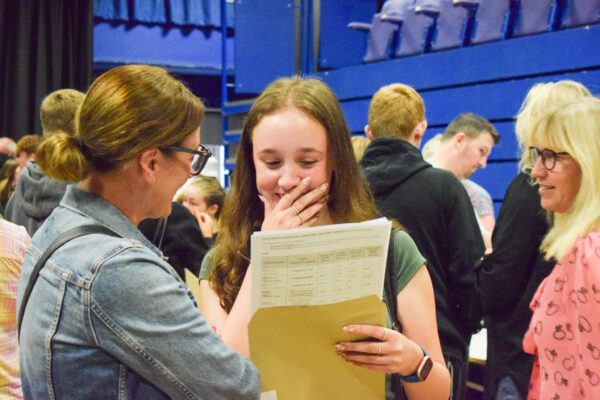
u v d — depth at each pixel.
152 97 1.15
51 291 1.11
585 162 1.66
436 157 3.60
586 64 4.03
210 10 7.74
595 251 1.59
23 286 1.17
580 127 1.68
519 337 2.14
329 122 1.35
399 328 1.42
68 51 7.14
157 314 1.08
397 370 1.27
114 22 7.52
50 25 7.05
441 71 4.87
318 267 1.18
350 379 1.30
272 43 6.46
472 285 2.35
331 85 5.75
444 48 4.99
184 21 7.66
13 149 5.11
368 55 5.64
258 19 6.50
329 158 1.38
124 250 1.10
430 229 2.37
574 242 1.64
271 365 1.24
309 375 1.27
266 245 1.14
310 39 6.20
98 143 1.14
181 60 7.78
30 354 1.13
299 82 1.38
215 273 1.50
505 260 2.12
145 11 7.55
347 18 6.26
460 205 2.39
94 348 1.08
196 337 1.10
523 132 2.18
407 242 1.45
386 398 1.38
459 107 4.77
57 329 1.09
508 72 4.45
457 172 3.56
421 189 2.39
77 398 1.09
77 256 1.11
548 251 1.74
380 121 2.55
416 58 5.05
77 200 1.18
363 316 1.24
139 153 1.15
